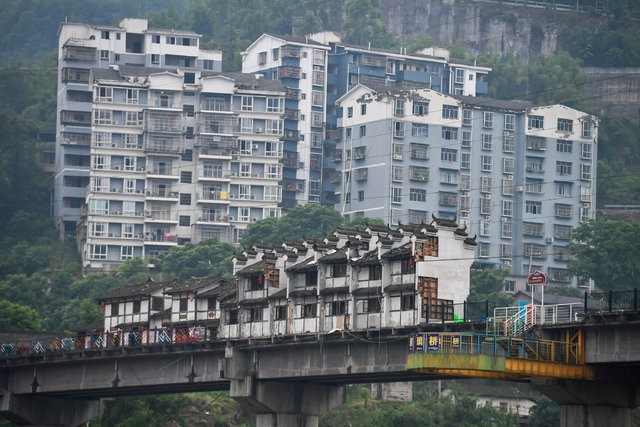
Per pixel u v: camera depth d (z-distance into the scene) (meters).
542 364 176.12
